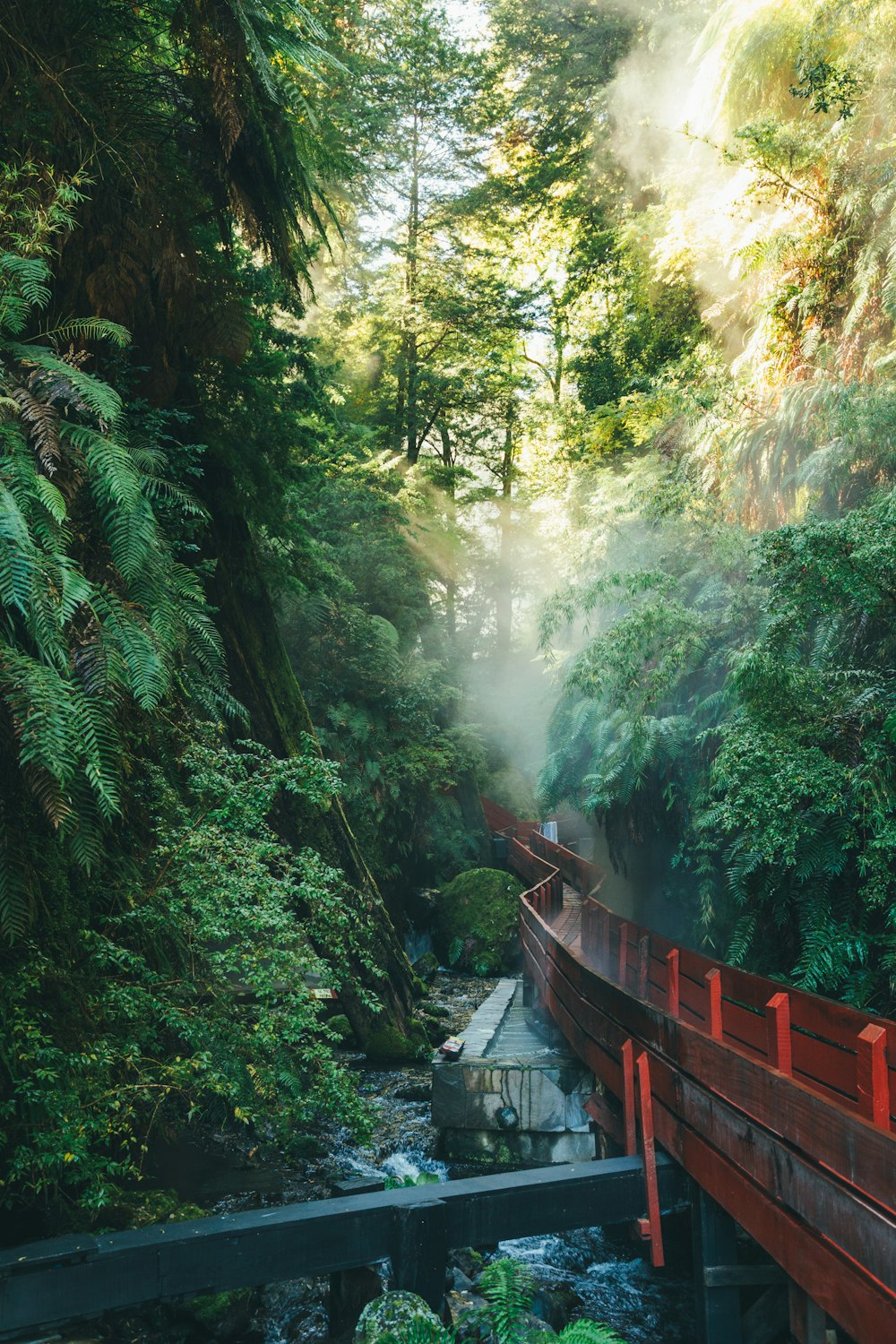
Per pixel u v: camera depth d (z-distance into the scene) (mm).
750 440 6996
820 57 6973
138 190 6598
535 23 17812
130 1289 4035
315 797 5965
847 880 5484
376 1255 4465
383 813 15477
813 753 5137
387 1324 4012
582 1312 5488
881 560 4844
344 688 15852
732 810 5410
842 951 5207
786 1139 3869
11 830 4160
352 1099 5375
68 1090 4523
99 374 6594
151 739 5926
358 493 18656
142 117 7184
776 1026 4207
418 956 16125
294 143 7234
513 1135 7492
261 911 5285
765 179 7789
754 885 5852
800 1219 3729
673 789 7613
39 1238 4680
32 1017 4629
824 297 6941
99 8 6758
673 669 7133
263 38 6602
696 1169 4766
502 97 22281
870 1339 3150
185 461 6781
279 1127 5434
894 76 6562
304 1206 4520
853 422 5652
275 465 9586
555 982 8977
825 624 5609
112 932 5773
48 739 3557
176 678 5707
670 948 6105
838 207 6887
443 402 27047
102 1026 5195
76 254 6445
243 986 6980
